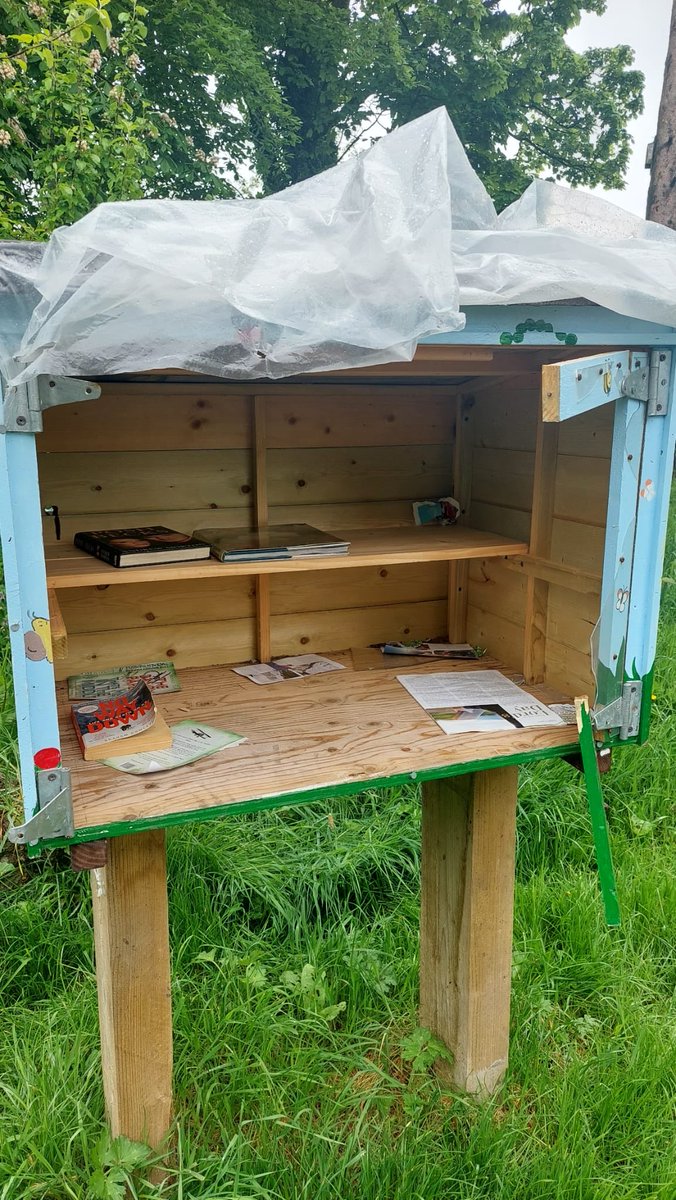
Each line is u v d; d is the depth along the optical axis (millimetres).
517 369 1871
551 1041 2242
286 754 1647
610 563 1673
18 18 4004
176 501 2023
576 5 13977
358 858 2801
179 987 2268
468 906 1991
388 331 1267
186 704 1904
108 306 1179
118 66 4348
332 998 2309
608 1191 1755
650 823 3049
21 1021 2227
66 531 1928
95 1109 1979
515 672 2125
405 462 2271
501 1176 1803
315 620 2254
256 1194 1738
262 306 1219
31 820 1314
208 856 2723
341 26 11148
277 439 2096
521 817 3068
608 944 2506
